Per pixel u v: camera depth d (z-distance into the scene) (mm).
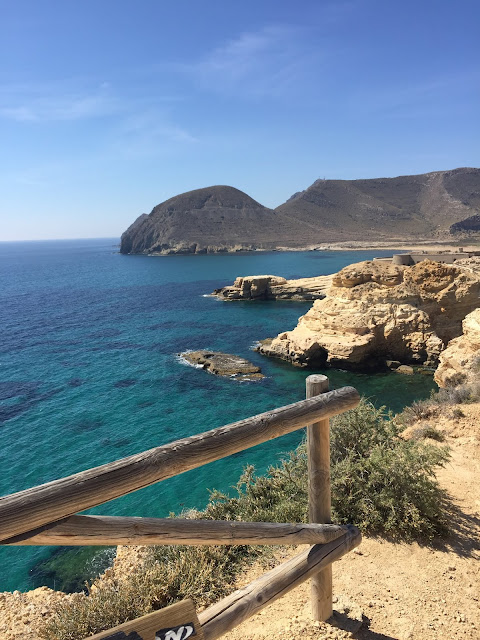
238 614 3514
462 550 6562
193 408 31000
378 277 42844
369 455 8000
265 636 4695
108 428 27922
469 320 27281
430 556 6410
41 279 139000
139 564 6965
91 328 60406
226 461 22188
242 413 29969
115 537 2633
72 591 13875
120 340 52812
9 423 28781
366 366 38812
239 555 6598
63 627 5102
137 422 28750
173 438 26312
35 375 39250
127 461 2678
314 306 45406
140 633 2494
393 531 7000
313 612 4824
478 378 16203
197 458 3014
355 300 41812
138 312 72562
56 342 52375
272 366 40812
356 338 39188
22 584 14312
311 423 4004
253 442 3404
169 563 6270
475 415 11656
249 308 73625
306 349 39625
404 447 8031
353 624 4816
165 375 38500
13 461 23875
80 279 135625
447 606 5320
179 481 20578
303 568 4098
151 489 19938
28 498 2258
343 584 5766
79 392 34656
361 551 6547
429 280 41531
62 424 28578
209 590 5805
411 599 5445
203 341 51219
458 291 40812
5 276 154000
